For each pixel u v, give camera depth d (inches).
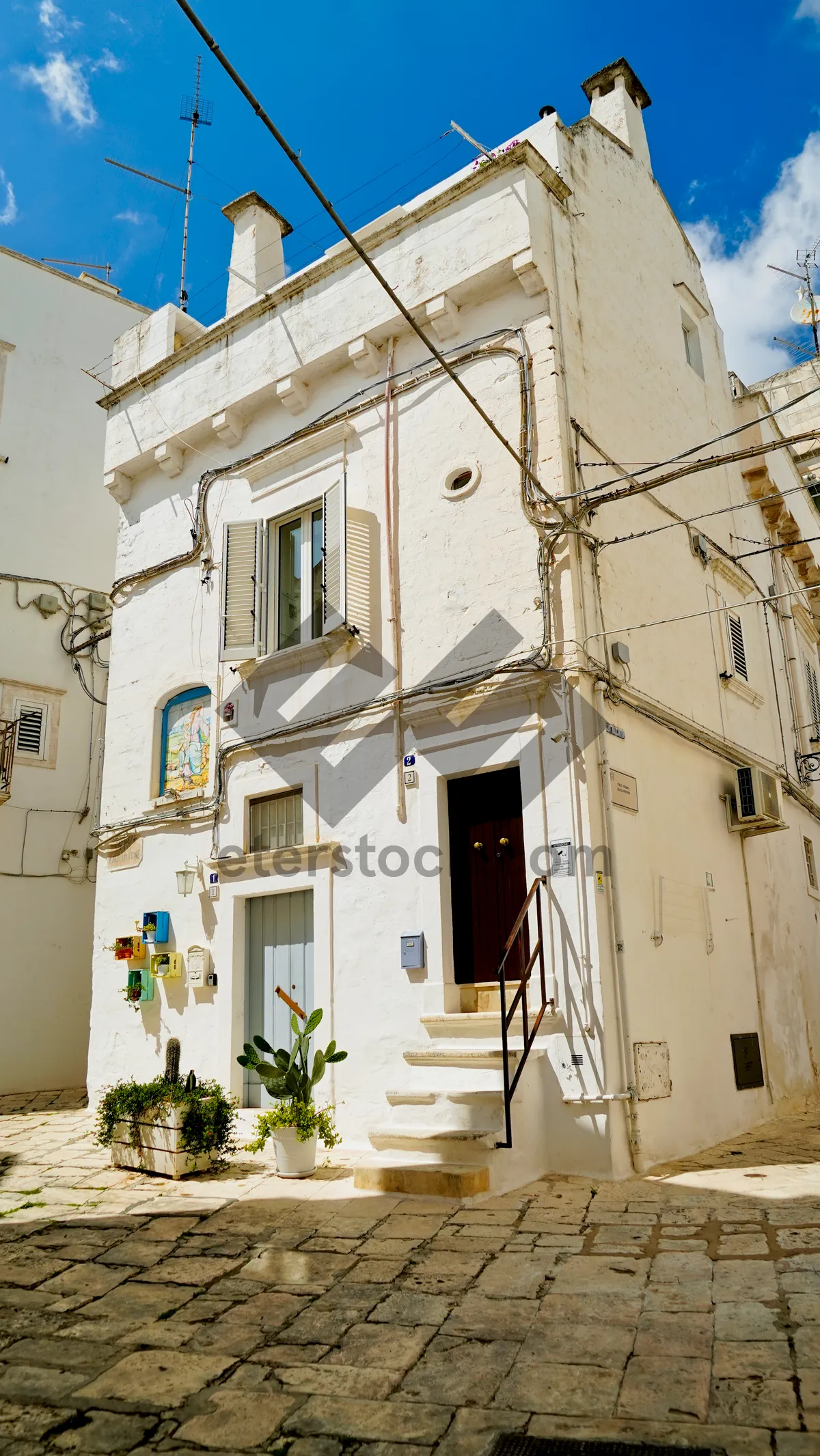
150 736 460.1
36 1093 535.5
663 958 330.6
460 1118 281.4
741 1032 385.1
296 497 421.1
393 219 405.1
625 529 372.8
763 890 444.1
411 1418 145.0
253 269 478.6
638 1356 157.6
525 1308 181.3
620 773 325.7
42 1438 146.1
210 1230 244.4
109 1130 321.7
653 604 384.8
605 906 301.6
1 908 554.6
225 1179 295.6
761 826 412.5
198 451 472.4
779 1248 201.5
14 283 657.6
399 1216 245.6
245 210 493.7
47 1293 205.3
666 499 418.6
